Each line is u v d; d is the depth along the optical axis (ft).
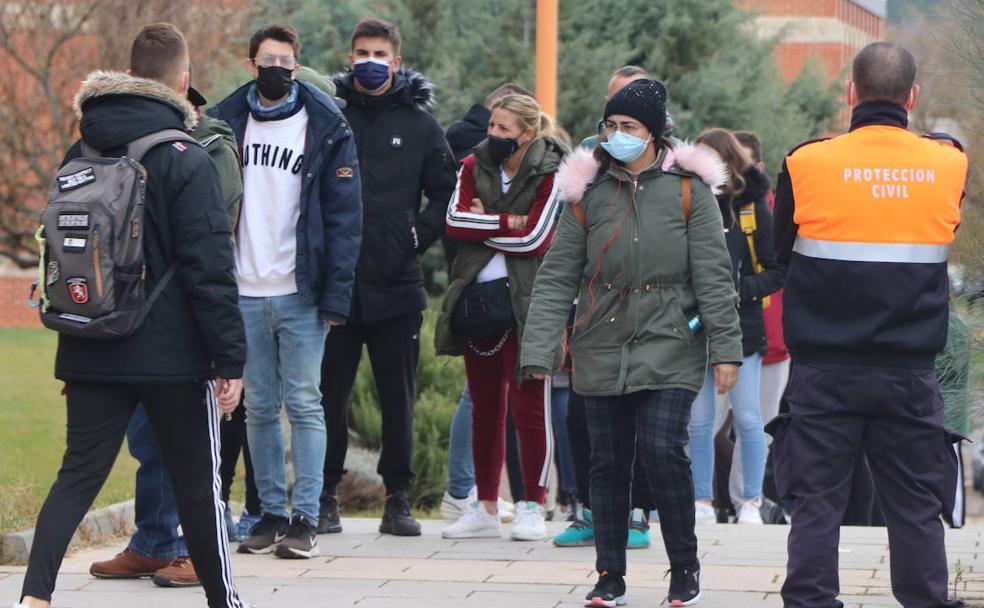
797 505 42.09
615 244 47.32
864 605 48.26
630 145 46.50
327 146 56.80
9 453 119.14
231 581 43.98
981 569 53.72
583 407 60.80
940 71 49.93
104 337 41.34
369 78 61.82
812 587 41.34
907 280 41.19
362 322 61.41
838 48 250.37
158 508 52.37
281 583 53.01
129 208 41.27
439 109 147.13
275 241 57.11
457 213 59.16
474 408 62.59
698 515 70.95
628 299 47.37
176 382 42.37
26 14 213.05
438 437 97.09
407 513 64.34
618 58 151.84
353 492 92.73
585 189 48.21
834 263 41.52
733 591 51.19
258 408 58.23
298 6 160.66
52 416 143.54
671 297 47.24
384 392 63.57
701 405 70.95
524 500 62.64
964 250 47.83
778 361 79.46
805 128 163.32
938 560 41.70
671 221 47.19
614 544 48.62
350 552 59.62
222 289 42.09
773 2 251.60
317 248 56.80
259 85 57.00
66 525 41.57
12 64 217.15
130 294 41.34
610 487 48.57
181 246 42.06
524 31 153.89
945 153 42.37
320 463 58.29
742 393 73.31
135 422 51.80
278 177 57.11
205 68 199.62
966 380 47.39
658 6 154.92
